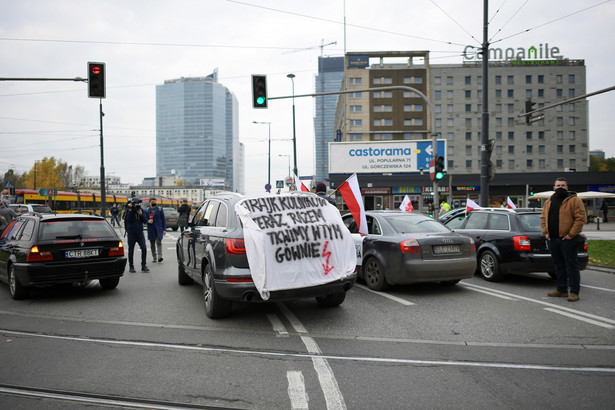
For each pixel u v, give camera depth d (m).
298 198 5.88
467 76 81.88
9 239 7.98
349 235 5.97
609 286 8.30
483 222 9.26
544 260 8.09
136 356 4.36
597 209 45.25
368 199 39.56
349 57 76.75
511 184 47.06
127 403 3.32
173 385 3.64
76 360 4.25
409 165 33.75
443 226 8.23
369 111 76.19
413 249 7.31
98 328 5.41
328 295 6.28
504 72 83.38
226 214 6.00
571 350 4.53
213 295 5.70
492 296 7.34
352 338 4.96
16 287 7.06
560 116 83.12
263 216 5.57
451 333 5.16
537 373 3.88
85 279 7.20
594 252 13.14
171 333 5.18
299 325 5.53
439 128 81.50
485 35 14.80
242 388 3.57
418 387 3.58
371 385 3.62
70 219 7.49
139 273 10.10
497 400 3.33
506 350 4.53
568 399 3.34
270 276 5.31
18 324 5.61
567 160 83.12
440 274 7.32
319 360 4.23
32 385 3.65
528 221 8.59
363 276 8.25
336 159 34.31
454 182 43.66
